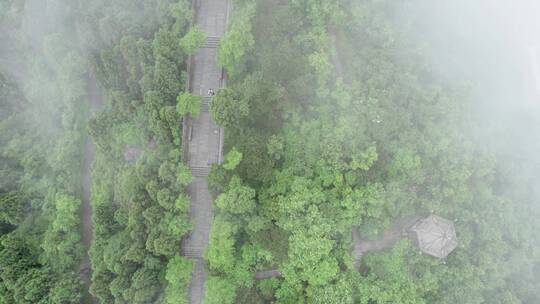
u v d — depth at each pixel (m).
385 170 68.44
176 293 63.94
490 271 69.19
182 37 71.44
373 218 68.00
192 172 70.88
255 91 64.88
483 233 69.56
